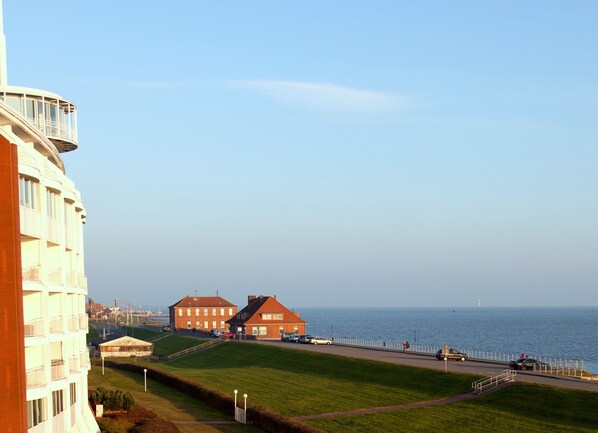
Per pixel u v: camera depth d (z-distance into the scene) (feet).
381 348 368.48
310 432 157.58
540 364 256.32
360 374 267.59
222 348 417.69
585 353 562.66
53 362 134.92
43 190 121.29
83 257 166.40
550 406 186.60
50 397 122.83
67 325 135.74
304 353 333.83
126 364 335.06
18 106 166.71
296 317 547.08
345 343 418.31
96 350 481.87
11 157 105.29
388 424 185.98
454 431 175.94
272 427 175.01
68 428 136.77
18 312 104.88
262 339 474.90
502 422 180.14
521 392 202.18
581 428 168.04
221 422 190.39
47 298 120.98
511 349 604.08
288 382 269.85
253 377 291.38
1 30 164.14
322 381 266.57
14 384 104.37
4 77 165.37
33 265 119.85
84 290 163.12
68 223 148.05
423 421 187.62
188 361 397.60
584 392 189.57
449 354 295.48
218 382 275.18
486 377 224.12
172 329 642.22
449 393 218.59
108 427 162.91
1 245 104.42
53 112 173.27
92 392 204.33
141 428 160.35
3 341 104.32
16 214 105.50
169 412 204.44
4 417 103.76
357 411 204.23
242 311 571.69
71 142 179.32
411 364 268.62
